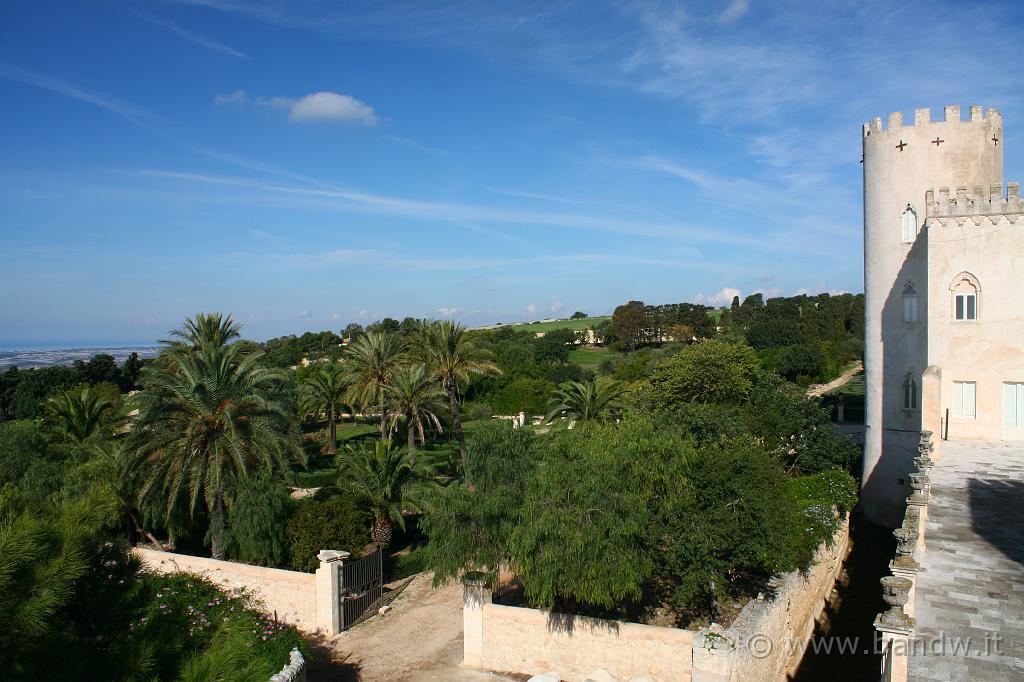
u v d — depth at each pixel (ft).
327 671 65.16
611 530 57.11
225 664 36.96
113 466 89.81
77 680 31.01
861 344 329.52
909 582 33.47
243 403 84.12
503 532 63.10
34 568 29.55
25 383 251.19
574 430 70.59
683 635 56.85
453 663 66.23
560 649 61.67
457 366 127.03
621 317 422.82
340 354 369.30
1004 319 85.71
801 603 69.72
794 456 114.21
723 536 62.59
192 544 99.50
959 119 98.94
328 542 82.64
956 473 68.69
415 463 104.22
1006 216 85.66
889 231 103.40
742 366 164.45
